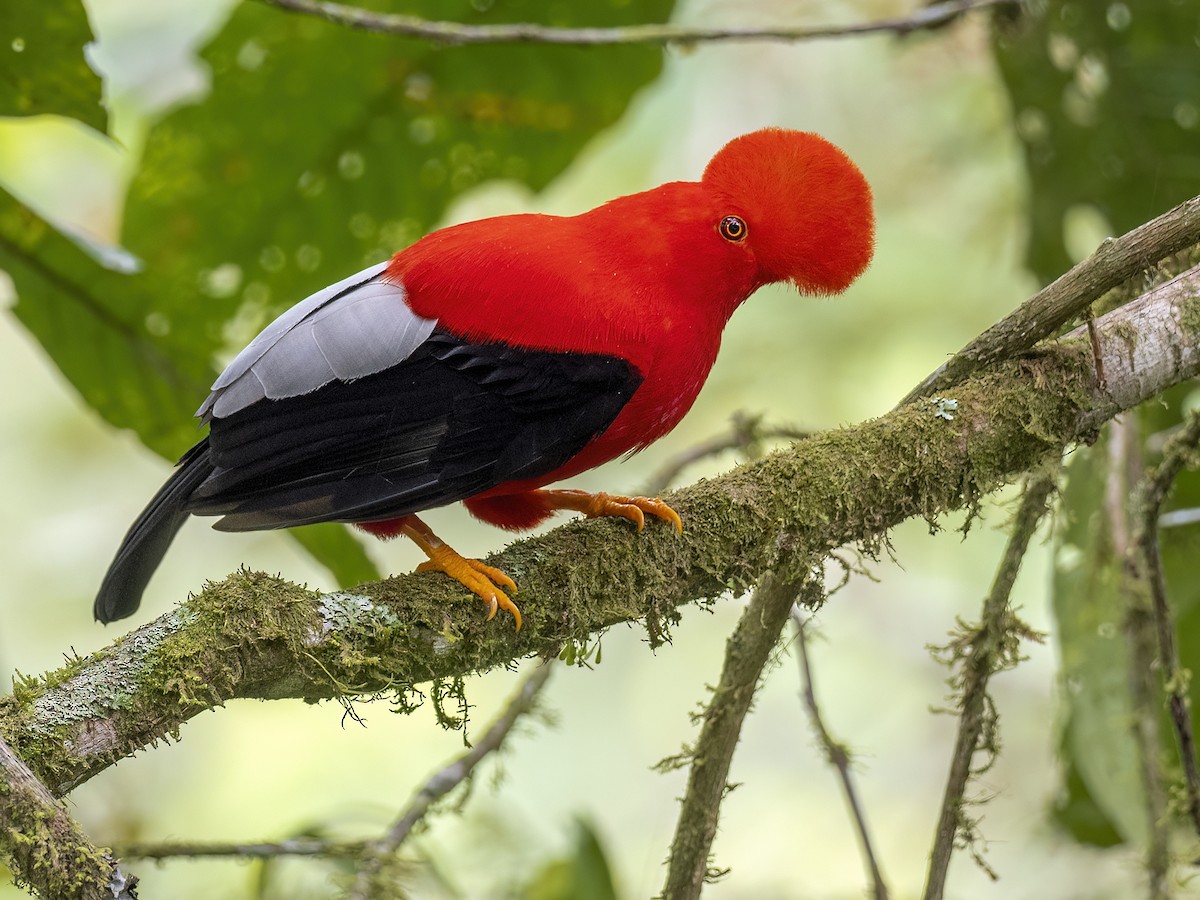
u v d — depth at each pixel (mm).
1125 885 11758
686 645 15656
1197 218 5914
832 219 6523
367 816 9312
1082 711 8312
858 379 15016
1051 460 6309
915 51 14602
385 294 6230
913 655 14992
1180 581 9352
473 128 10867
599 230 6586
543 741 15031
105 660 5309
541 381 6180
